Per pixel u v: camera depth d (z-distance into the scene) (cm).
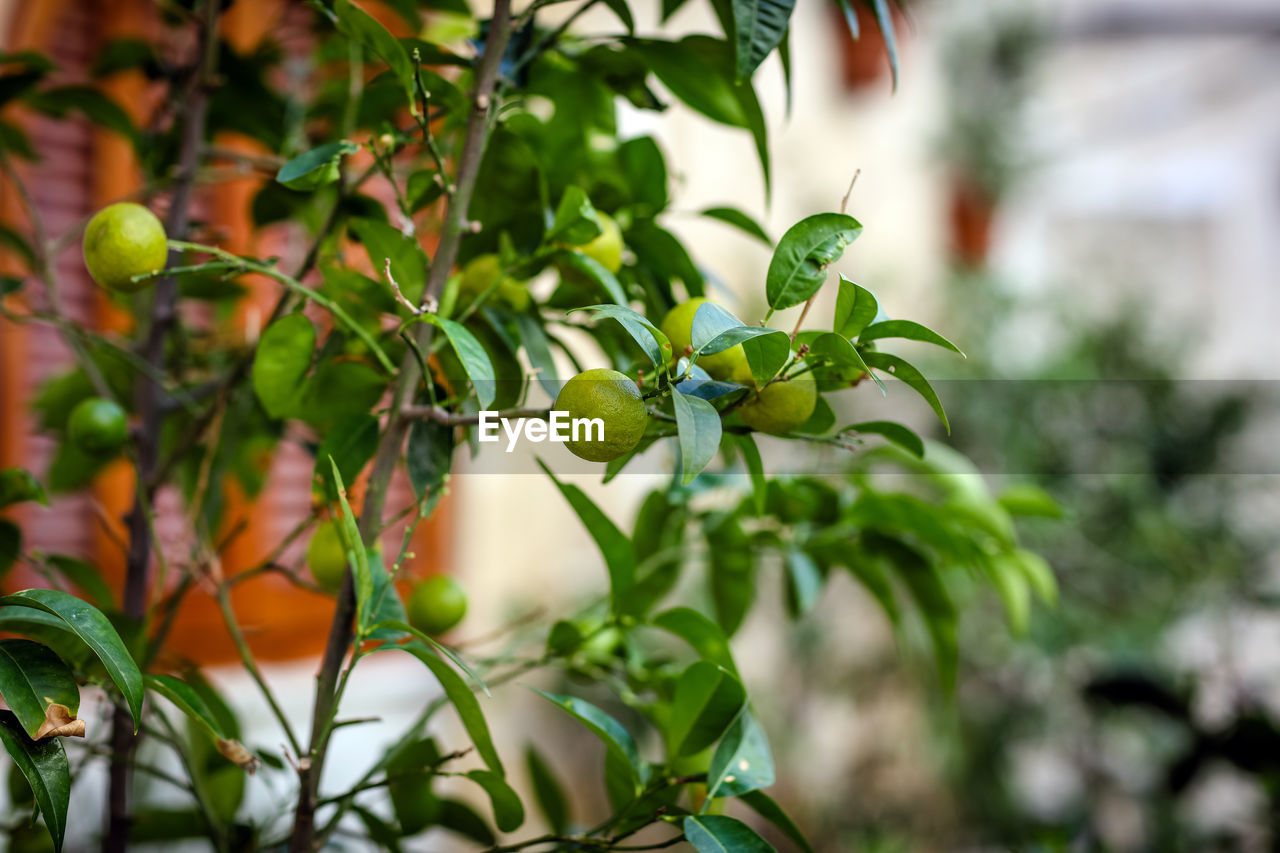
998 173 337
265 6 192
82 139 186
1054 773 278
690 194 293
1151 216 459
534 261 92
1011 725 254
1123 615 242
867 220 337
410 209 96
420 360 85
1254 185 470
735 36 91
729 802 268
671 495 102
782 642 283
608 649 105
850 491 108
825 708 290
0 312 104
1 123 122
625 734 91
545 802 113
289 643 202
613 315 76
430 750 99
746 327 77
